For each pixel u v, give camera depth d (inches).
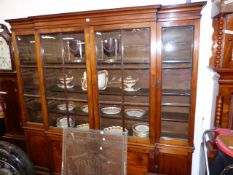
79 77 73.1
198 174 69.0
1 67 78.4
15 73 75.5
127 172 65.4
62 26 61.0
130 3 67.7
